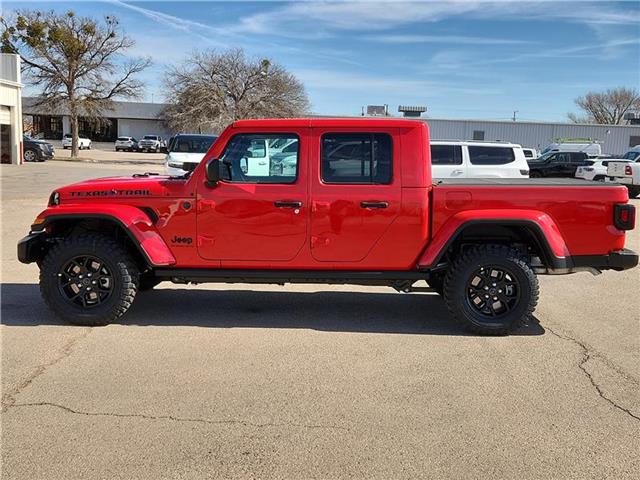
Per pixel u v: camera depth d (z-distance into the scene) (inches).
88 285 219.6
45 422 144.2
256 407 154.5
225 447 133.8
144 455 129.9
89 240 215.8
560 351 202.1
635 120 2300.7
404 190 211.2
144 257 213.6
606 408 157.2
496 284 215.8
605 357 196.7
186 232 216.2
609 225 212.4
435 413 152.8
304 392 164.4
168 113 1819.6
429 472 125.1
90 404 154.5
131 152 2410.2
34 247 222.4
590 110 3385.8
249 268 219.0
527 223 207.8
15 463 126.1
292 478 122.2
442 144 565.0
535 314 251.9
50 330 214.7
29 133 2741.1
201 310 246.4
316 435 140.0
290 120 213.8
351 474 123.8
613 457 132.3
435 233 213.5
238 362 186.7
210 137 761.6
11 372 175.2
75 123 1722.4
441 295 252.7
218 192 214.1
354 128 212.4
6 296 262.4
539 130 2111.2
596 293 295.7
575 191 211.5
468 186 213.6
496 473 125.2
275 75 1717.5
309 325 228.2
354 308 254.2
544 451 134.6
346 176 213.9
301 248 214.8
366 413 152.1
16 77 1253.1
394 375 177.9
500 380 175.3
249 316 239.0
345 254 214.7
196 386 167.2
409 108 2031.3
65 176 990.4
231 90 1684.3
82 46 1660.9
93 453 130.3
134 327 221.0
